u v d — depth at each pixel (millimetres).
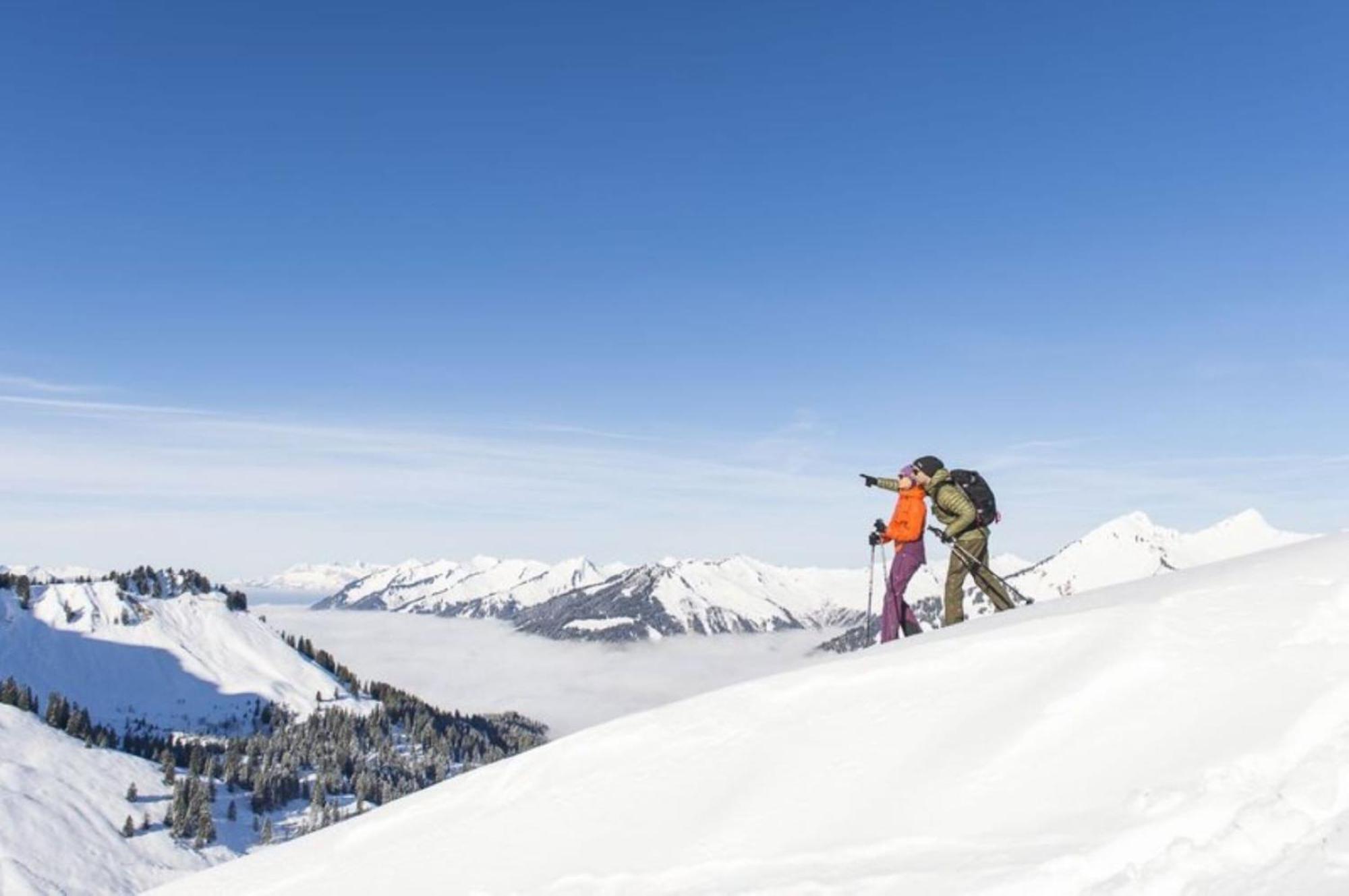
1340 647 6383
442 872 8969
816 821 6910
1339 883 4113
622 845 7840
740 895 6227
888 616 13867
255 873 11711
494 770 11289
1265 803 4965
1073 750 6426
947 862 5691
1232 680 6469
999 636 8680
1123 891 4777
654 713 10438
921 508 13766
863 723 8180
